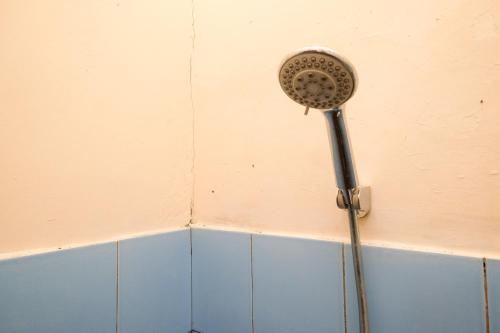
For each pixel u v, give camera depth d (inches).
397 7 21.1
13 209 19.5
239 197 27.8
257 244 26.1
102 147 24.1
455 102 19.3
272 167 26.1
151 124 27.6
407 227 20.5
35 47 20.9
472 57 18.8
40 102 21.0
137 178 26.3
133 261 25.2
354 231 19.9
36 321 19.8
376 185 21.6
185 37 30.7
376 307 21.0
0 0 19.6
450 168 19.3
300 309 23.9
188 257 29.8
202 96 30.5
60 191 21.7
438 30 19.8
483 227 18.3
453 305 18.7
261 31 27.0
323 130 23.7
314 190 24.0
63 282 21.1
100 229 23.7
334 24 23.5
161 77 28.6
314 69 14.3
